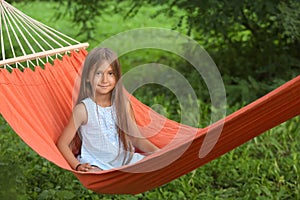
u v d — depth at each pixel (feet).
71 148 14.25
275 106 11.79
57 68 14.83
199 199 17.80
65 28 36.42
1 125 20.70
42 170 18.42
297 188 18.57
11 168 17.43
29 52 28.17
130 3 29.45
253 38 28.40
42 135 13.29
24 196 16.98
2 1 14.82
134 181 12.42
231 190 18.43
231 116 11.66
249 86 25.89
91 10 29.40
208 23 26.30
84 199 17.61
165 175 12.56
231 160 20.04
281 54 27.71
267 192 17.89
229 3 25.35
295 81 11.34
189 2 26.25
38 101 14.03
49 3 43.78
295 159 19.77
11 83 13.66
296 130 22.38
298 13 25.08
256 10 25.20
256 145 21.40
